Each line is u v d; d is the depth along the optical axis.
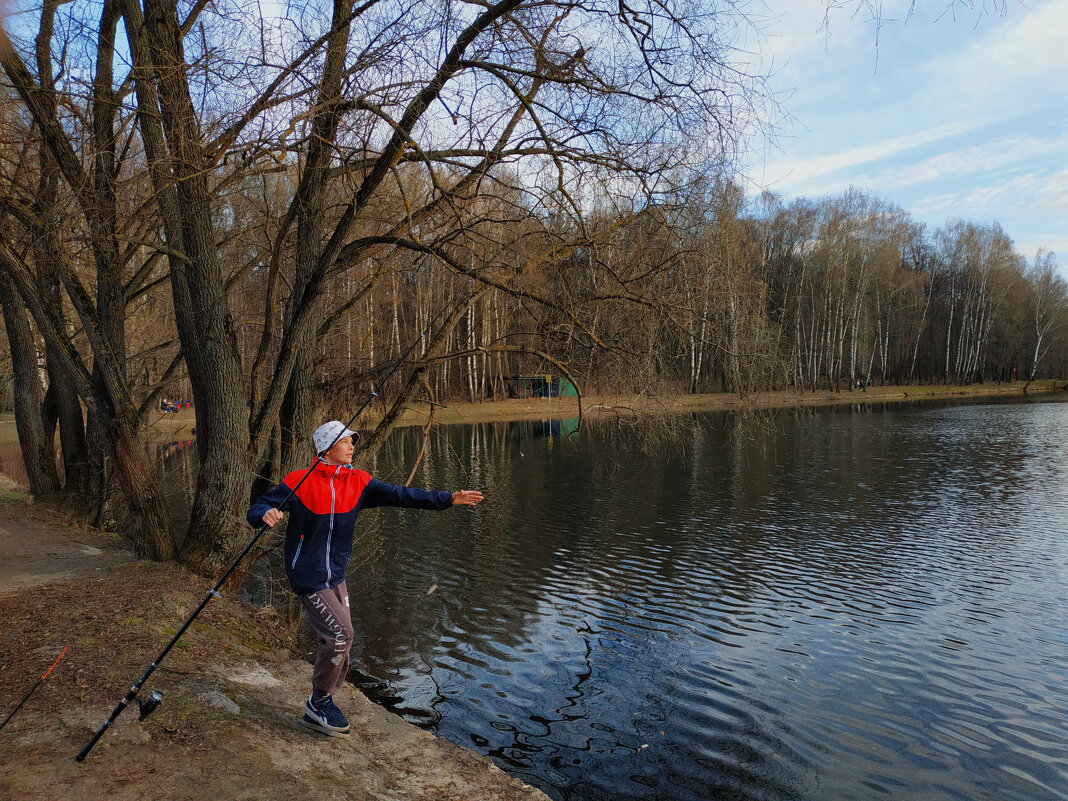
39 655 4.80
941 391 53.97
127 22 6.58
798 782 5.64
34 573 7.38
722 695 7.09
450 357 7.54
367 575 11.12
